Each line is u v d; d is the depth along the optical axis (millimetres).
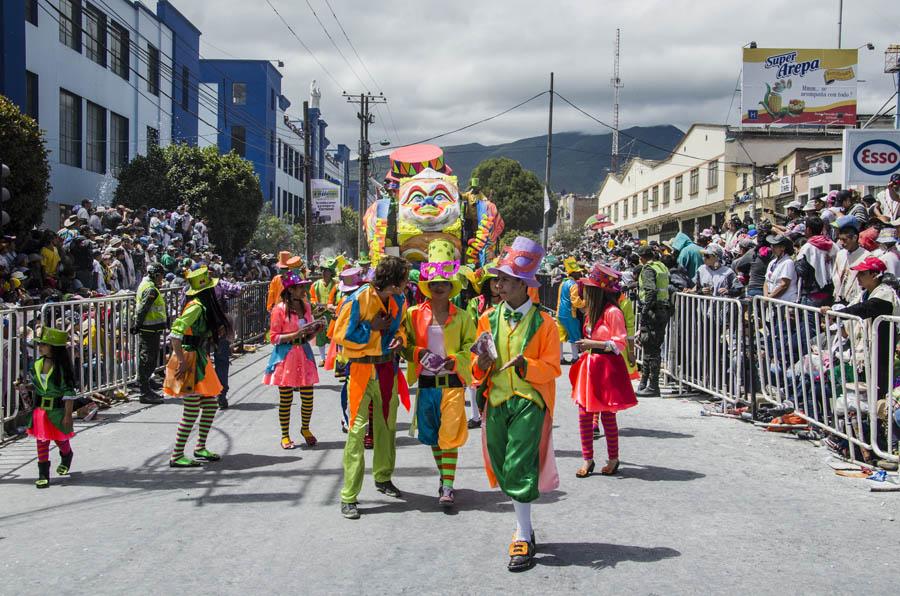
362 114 41500
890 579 4320
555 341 4934
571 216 85688
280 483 6543
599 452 7441
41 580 4477
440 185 12680
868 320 6594
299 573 4531
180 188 26047
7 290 12141
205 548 4973
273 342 7891
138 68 27969
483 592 4238
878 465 6609
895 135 13695
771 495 5957
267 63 47594
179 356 7027
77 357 9461
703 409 9422
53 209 21969
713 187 39562
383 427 6047
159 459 7449
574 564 4625
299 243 43344
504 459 4879
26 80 20500
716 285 11789
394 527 5363
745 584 4277
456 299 10477
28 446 8039
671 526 5273
